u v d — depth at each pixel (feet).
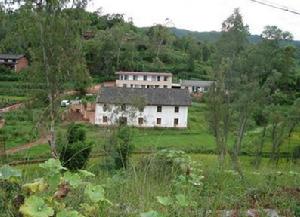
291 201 16.44
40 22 85.56
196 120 186.50
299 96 175.01
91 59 279.08
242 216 14.14
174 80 281.13
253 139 111.04
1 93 188.55
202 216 12.64
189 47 342.64
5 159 14.06
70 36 86.74
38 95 83.61
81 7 88.53
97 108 154.10
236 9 133.08
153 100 176.76
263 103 126.00
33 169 13.34
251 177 22.26
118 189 14.20
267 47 131.64
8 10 88.07
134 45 302.04
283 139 94.07
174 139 141.69
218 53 132.77
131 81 256.52
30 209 8.23
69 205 10.57
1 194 9.52
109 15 350.02
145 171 16.58
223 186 17.61
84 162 22.09
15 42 90.27
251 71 128.67
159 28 328.49
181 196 11.68
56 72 85.15
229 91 124.67
